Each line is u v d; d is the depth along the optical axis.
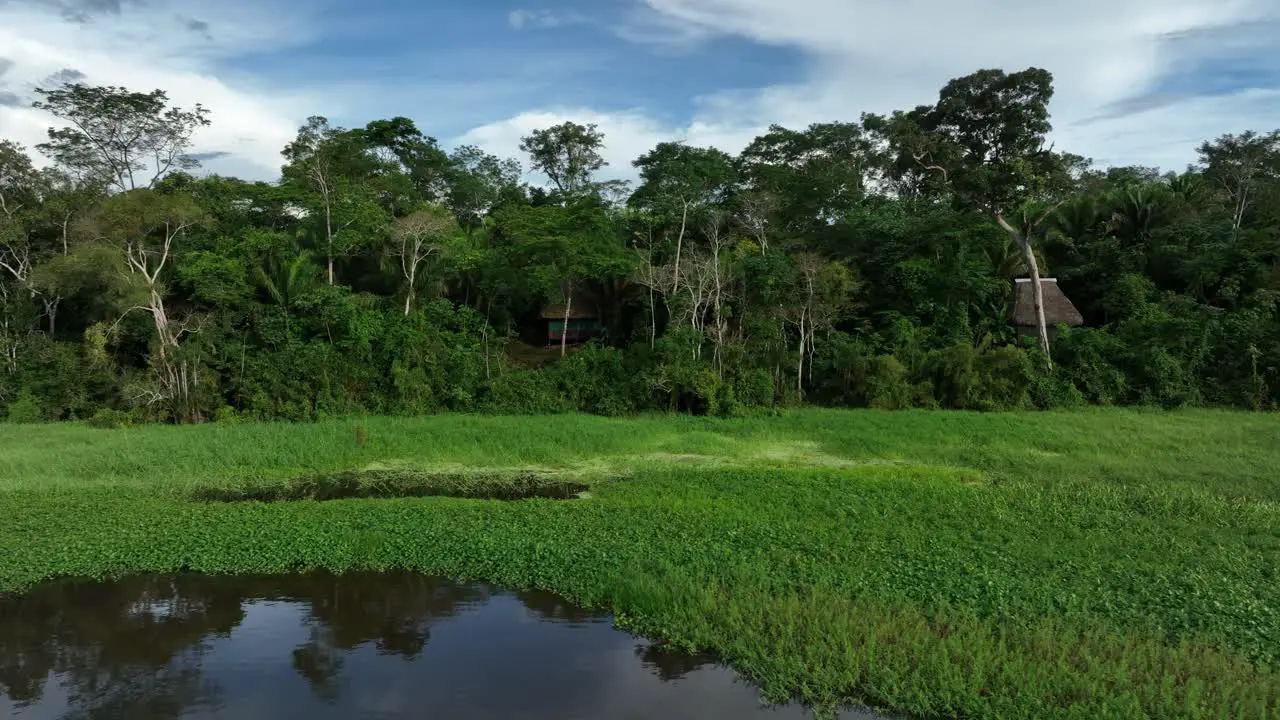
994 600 9.80
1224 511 13.88
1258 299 30.50
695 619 9.76
